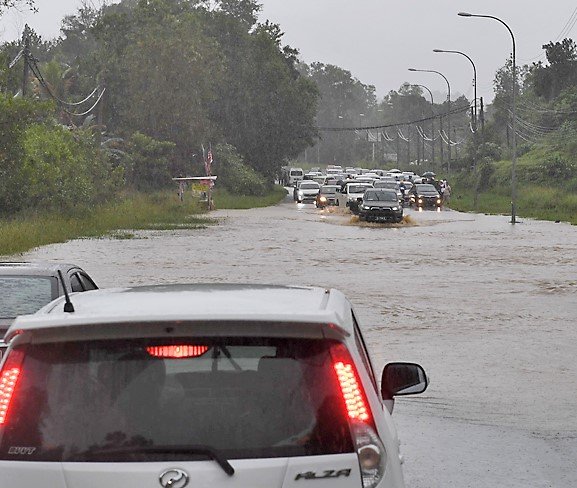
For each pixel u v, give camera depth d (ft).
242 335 24.47
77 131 370.32
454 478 52.19
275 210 436.76
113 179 372.58
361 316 112.47
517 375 79.30
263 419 24.38
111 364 24.56
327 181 582.35
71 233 250.57
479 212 432.25
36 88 458.09
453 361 84.94
